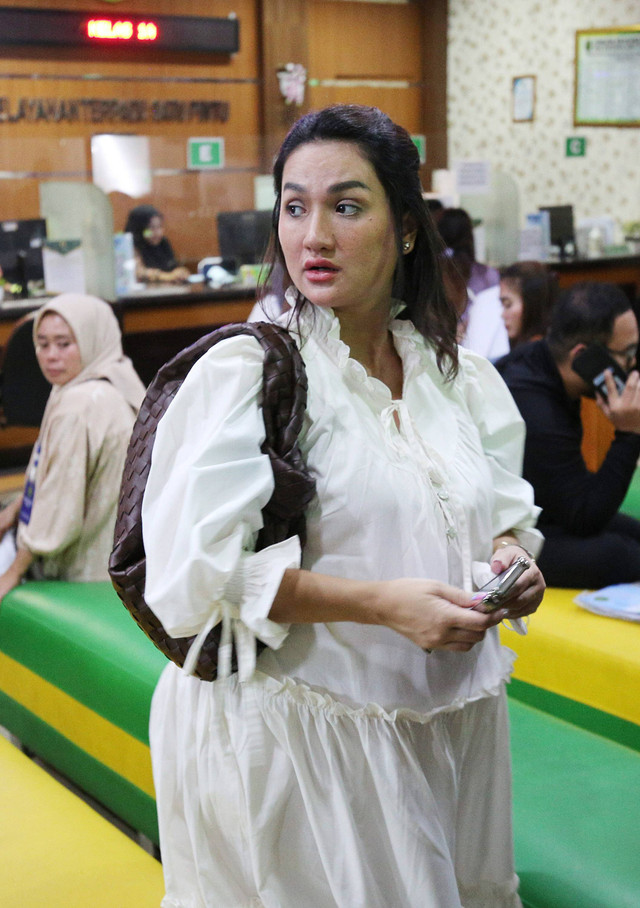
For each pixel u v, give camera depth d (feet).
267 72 29.37
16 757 7.04
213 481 3.68
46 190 18.67
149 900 5.43
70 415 9.02
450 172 23.20
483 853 4.58
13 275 18.53
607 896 5.30
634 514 10.73
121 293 19.40
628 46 29.14
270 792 4.09
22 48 25.59
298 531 3.99
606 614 7.97
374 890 4.05
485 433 4.76
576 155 30.89
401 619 3.76
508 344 12.87
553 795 6.24
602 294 8.28
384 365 4.41
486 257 23.75
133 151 20.67
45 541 9.11
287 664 4.10
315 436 3.98
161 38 27.07
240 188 21.63
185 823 4.45
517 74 31.71
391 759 4.03
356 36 31.53
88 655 7.81
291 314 4.17
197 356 4.06
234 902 4.33
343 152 3.93
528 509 4.71
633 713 7.20
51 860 5.80
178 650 4.04
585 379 8.25
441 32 32.89
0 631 8.89
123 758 7.52
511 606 3.96
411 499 4.03
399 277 4.34
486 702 4.46
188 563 3.61
